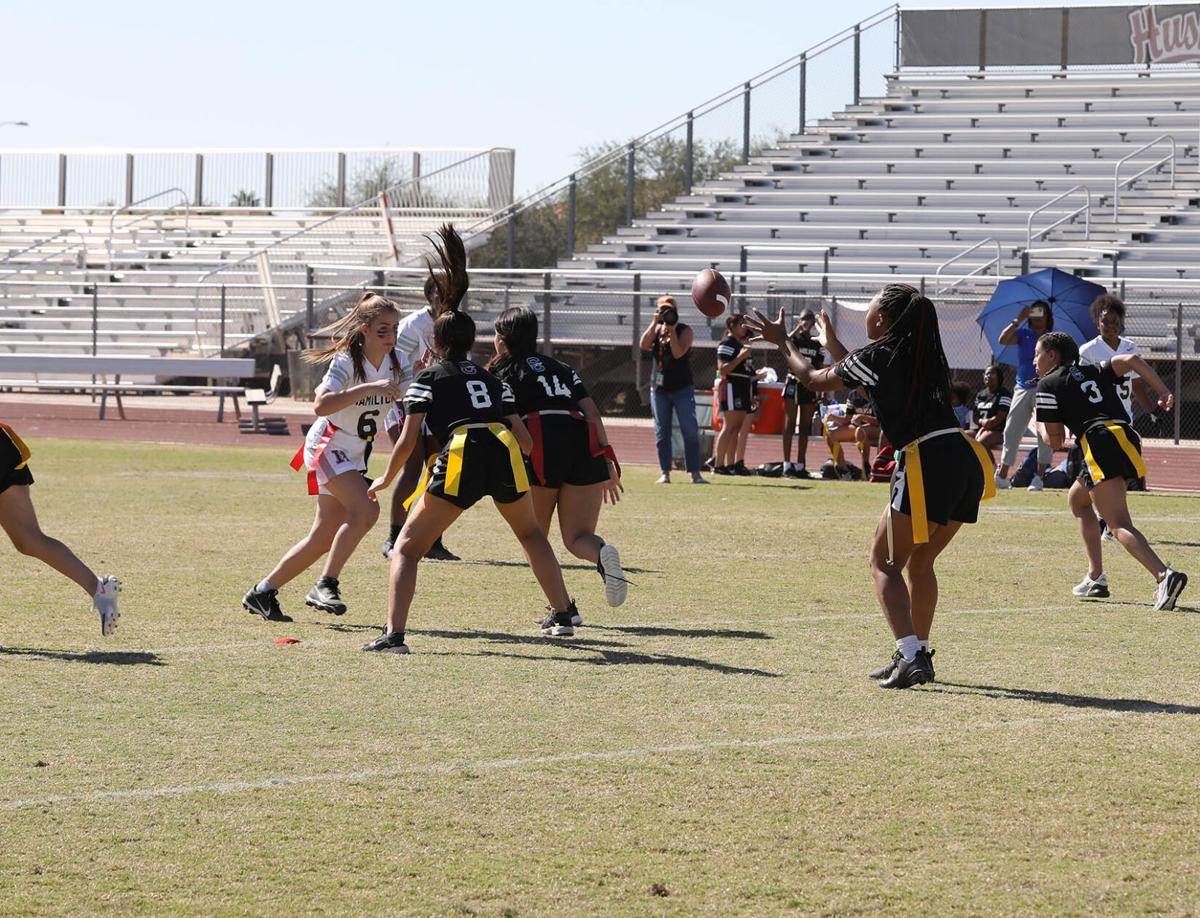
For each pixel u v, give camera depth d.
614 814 12.45
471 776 13.50
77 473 46.38
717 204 94.38
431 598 23.77
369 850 11.52
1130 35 95.75
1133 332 69.94
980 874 11.10
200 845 11.59
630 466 53.59
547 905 10.43
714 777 13.52
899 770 13.81
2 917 10.08
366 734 14.97
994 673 18.28
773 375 52.34
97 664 18.23
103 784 13.12
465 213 106.44
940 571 27.52
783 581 25.94
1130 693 17.17
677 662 18.75
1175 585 22.86
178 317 94.50
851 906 10.45
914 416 17.22
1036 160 90.12
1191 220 80.38
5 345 93.75
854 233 87.56
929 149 93.25
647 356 78.38
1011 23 97.31
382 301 20.98
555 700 16.56
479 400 19.52
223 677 17.59
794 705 16.44
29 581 24.81
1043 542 32.06
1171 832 12.10
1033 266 78.94
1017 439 37.72
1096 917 10.29
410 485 27.59
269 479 44.88
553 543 31.59
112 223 105.69
